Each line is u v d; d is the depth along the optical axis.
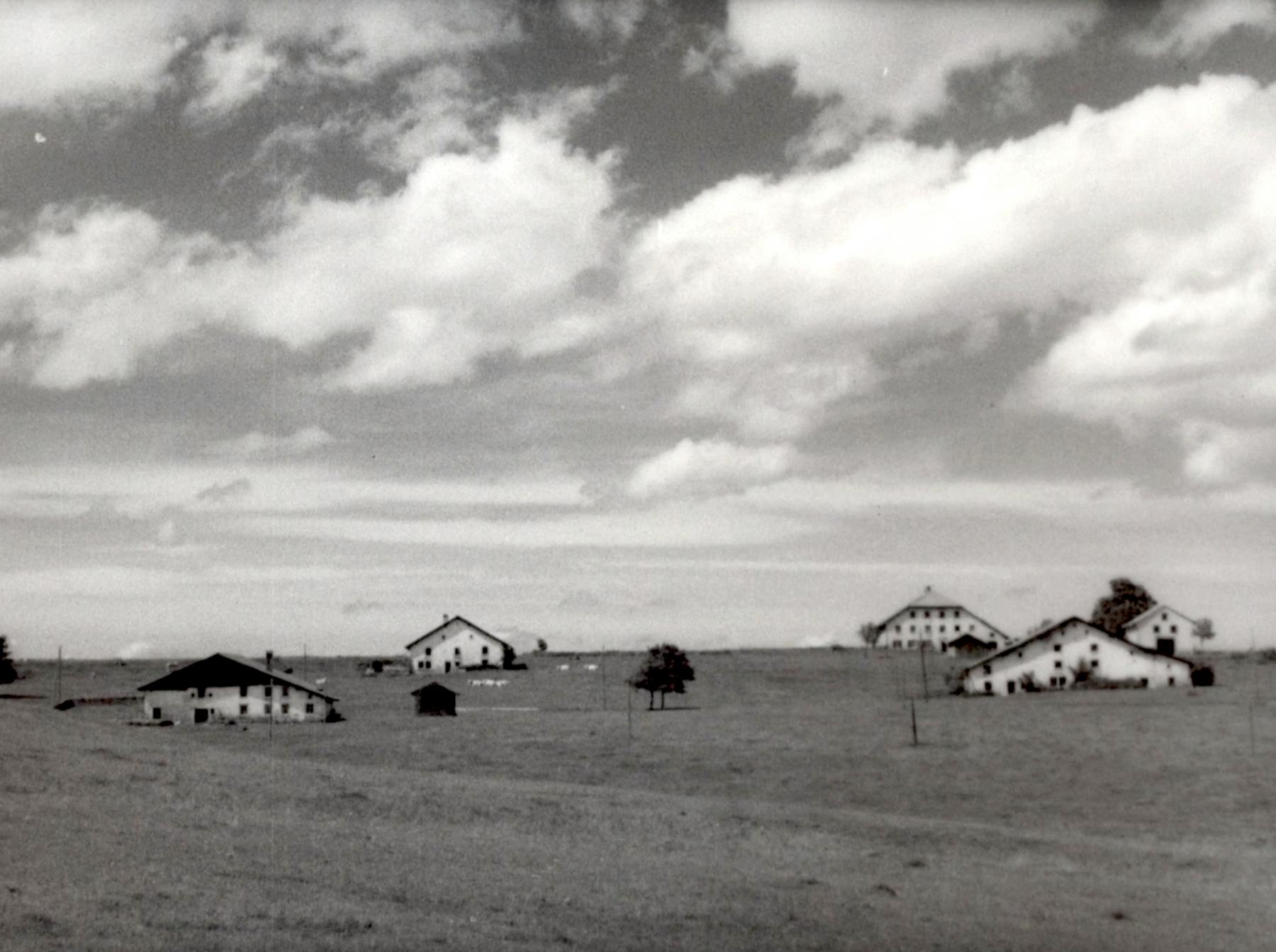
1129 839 51.72
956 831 49.56
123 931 23.17
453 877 32.47
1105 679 133.25
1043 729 92.06
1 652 160.12
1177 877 42.56
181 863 30.08
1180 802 61.69
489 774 72.12
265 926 24.77
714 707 121.56
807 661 193.25
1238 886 41.16
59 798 37.38
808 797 63.94
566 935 26.98
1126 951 31.09
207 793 42.12
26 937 22.12
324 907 27.00
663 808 50.03
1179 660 133.00
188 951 22.47
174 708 109.62
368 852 34.88
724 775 71.69
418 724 104.50
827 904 33.72
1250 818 57.34
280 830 37.06
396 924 26.11
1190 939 32.84
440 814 44.09
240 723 107.00
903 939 30.34
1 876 26.50
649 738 90.81
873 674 166.62
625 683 151.00
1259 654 176.50
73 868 28.06
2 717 55.53
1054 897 37.91
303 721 109.31
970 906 35.44
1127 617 183.88
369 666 193.62
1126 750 79.38
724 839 44.41
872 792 65.44
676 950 26.92
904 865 42.16
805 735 91.25
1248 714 98.81
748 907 32.31
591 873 35.19
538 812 46.34
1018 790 65.69
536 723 104.62
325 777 49.56
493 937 26.02
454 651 185.25
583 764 76.44
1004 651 135.62
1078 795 63.81
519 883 32.66
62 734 52.59
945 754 79.25
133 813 36.59
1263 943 32.75
